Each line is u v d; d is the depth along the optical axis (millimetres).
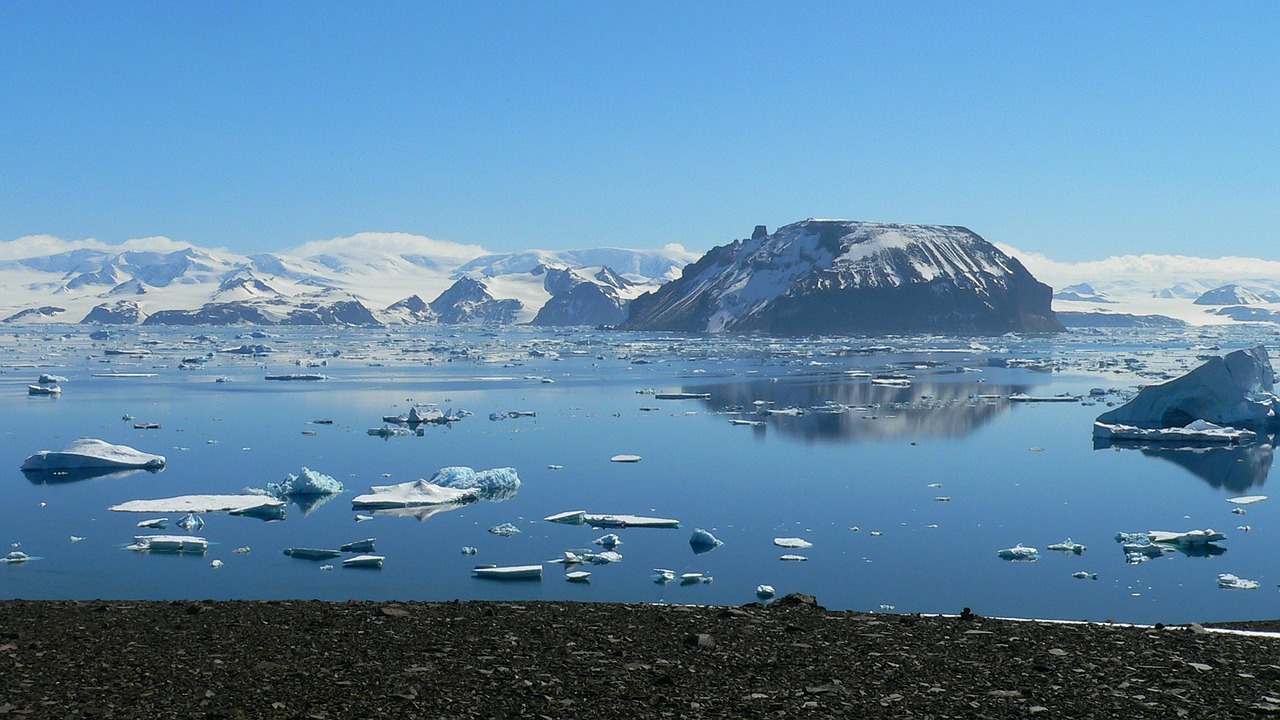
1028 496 64750
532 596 42156
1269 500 63625
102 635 23594
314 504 62219
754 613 26500
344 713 17766
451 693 19000
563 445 88438
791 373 180125
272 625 24781
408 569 46938
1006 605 41250
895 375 173625
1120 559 48844
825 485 68688
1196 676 20359
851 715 18094
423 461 80188
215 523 57000
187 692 18828
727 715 18062
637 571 46625
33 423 105562
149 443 90562
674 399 131250
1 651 21812
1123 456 81625
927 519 57938
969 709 18406
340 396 135750
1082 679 20156
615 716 17938
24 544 51812
